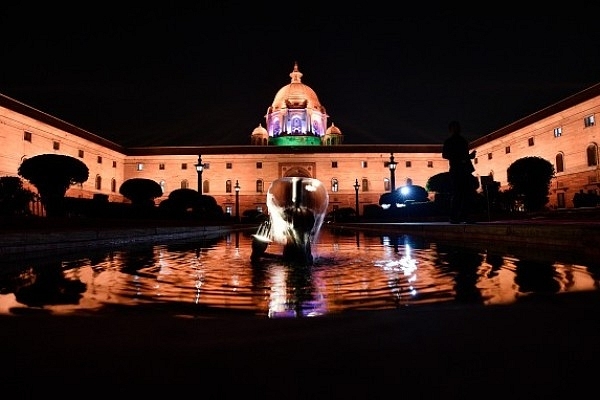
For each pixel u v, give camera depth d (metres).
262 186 56.38
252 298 2.47
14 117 35.78
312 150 56.66
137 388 1.01
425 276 3.27
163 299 2.44
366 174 56.53
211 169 56.66
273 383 1.04
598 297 2.08
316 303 2.30
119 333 1.41
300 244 4.65
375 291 2.65
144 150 56.69
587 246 4.30
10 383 1.04
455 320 1.55
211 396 0.97
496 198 19.17
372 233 15.41
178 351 1.25
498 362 1.14
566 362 1.13
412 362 1.15
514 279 2.87
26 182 36.41
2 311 2.07
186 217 25.95
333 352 1.23
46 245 6.21
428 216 20.20
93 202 19.80
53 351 1.25
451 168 9.66
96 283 3.09
